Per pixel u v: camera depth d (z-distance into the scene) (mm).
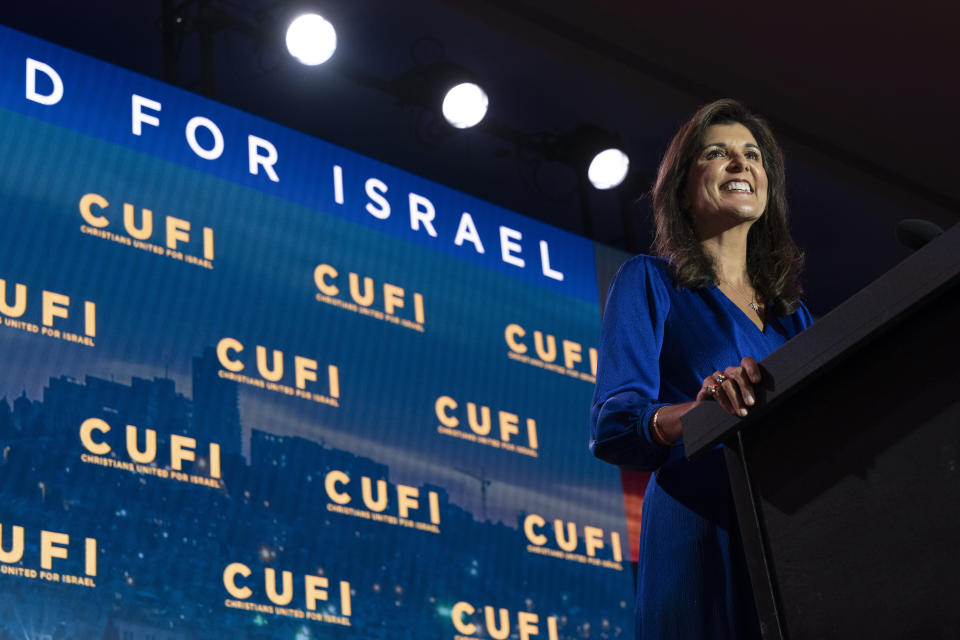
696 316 1060
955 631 631
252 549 2967
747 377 738
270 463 3100
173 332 3082
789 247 1171
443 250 3812
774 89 4820
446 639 3205
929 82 4785
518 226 4066
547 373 3854
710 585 922
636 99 4648
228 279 3262
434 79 4195
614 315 1067
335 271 3512
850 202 5207
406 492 3324
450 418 3535
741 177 1119
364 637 3064
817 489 722
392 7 4105
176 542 2848
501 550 3426
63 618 2613
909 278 644
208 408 3053
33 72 3143
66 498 2719
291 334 3318
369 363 3445
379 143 4500
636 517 3771
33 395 2768
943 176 5281
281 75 4137
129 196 3170
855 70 4738
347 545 3139
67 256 2979
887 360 689
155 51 4016
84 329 2922
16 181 2982
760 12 4434
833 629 697
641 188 4812
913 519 662
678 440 935
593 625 3506
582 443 3809
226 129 3473
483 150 4586
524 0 4238
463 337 3707
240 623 2873
